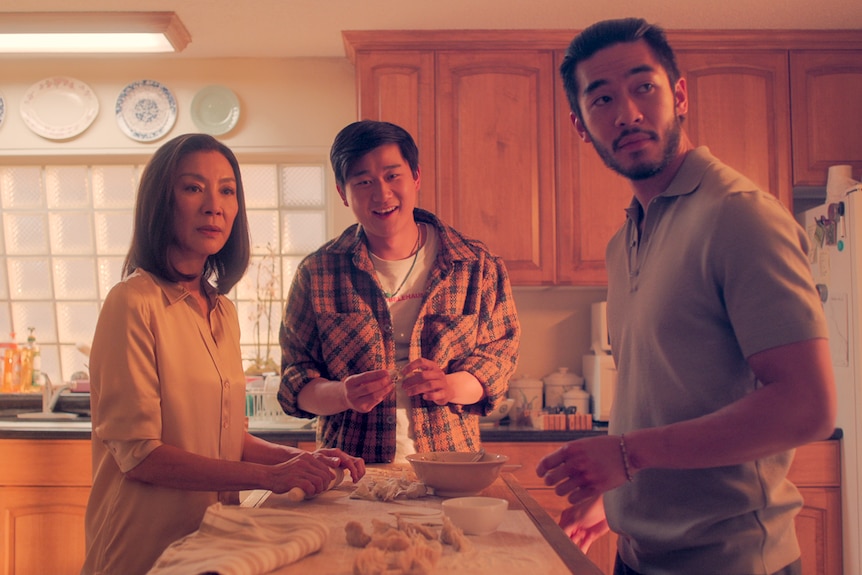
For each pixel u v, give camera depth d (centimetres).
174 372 123
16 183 372
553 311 353
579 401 321
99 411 119
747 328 95
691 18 308
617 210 319
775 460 104
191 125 353
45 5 288
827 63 322
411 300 189
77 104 353
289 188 372
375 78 318
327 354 184
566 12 302
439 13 302
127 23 294
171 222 130
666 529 107
